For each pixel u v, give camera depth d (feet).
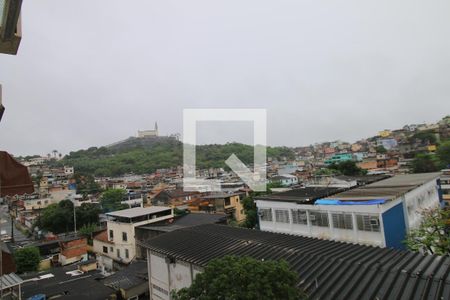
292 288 18.95
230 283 18.65
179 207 132.16
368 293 23.65
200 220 93.30
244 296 17.66
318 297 24.39
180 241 45.52
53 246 98.37
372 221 48.62
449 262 27.43
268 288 18.17
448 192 106.73
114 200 151.94
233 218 122.42
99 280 63.72
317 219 56.80
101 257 94.07
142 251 84.89
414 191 57.57
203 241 43.39
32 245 97.25
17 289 51.49
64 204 135.33
